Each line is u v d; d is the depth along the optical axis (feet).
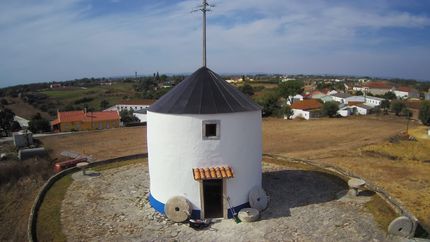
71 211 52.95
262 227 46.26
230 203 49.11
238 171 49.44
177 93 51.01
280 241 42.63
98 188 63.16
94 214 51.75
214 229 46.01
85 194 60.23
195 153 47.85
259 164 53.06
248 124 49.96
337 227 45.83
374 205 52.49
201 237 44.09
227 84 53.42
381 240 42.47
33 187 83.56
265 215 49.96
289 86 306.96
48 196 59.62
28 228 47.26
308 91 453.17
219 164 48.42
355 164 96.78
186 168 48.26
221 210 50.67
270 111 227.40
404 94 415.64
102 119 210.18
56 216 51.26
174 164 48.73
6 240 54.65
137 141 138.00
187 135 47.65
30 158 105.60
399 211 48.67
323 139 137.18
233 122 48.32
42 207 54.85
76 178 69.31
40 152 108.99
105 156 112.78
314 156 107.65
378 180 81.97
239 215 48.16
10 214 66.74
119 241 43.57
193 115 47.06
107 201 56.75
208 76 52.21
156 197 52.19
